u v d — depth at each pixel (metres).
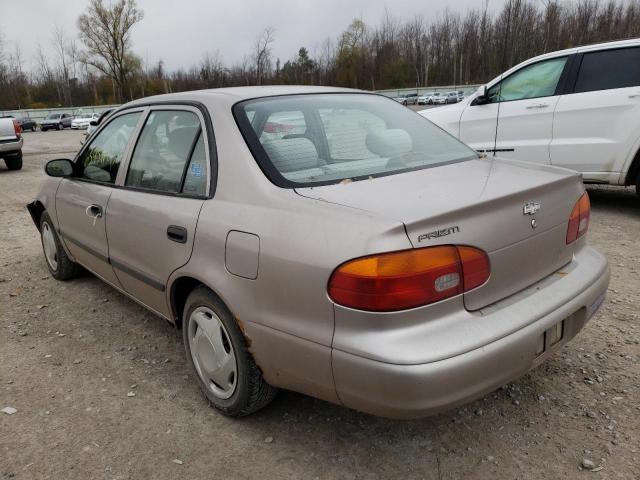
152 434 2.59
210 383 2.74
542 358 2.23
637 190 5.89
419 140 3.00
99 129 3.83
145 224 2.93
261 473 2.30
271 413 2.71
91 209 3.56
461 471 2.27
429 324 1.93
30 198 9.23
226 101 2.75
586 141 5.90
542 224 2.32
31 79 69.31
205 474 2.31
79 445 2.52
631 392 2.72
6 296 4.41
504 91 6.61
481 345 1.95
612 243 5.07
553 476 2.22
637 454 2.31
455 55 60.34
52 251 4.67
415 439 2.48
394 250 1.86
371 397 1.94
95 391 2.97
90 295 4.36
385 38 63.00
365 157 2.69
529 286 2.31
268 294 2.20
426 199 2.10
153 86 64.31
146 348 3.45
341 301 1.95
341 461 2.36
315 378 2.11
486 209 2.07
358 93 3.32
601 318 3.53
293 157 2.52
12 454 2.47
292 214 2.16
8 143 12.77
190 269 2.58
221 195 2.50
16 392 2.98
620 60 5.72
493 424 2.55
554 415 2.59
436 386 1.86
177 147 2.89
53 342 3.58
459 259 1.98
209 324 2.62
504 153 6.59
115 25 61.53
